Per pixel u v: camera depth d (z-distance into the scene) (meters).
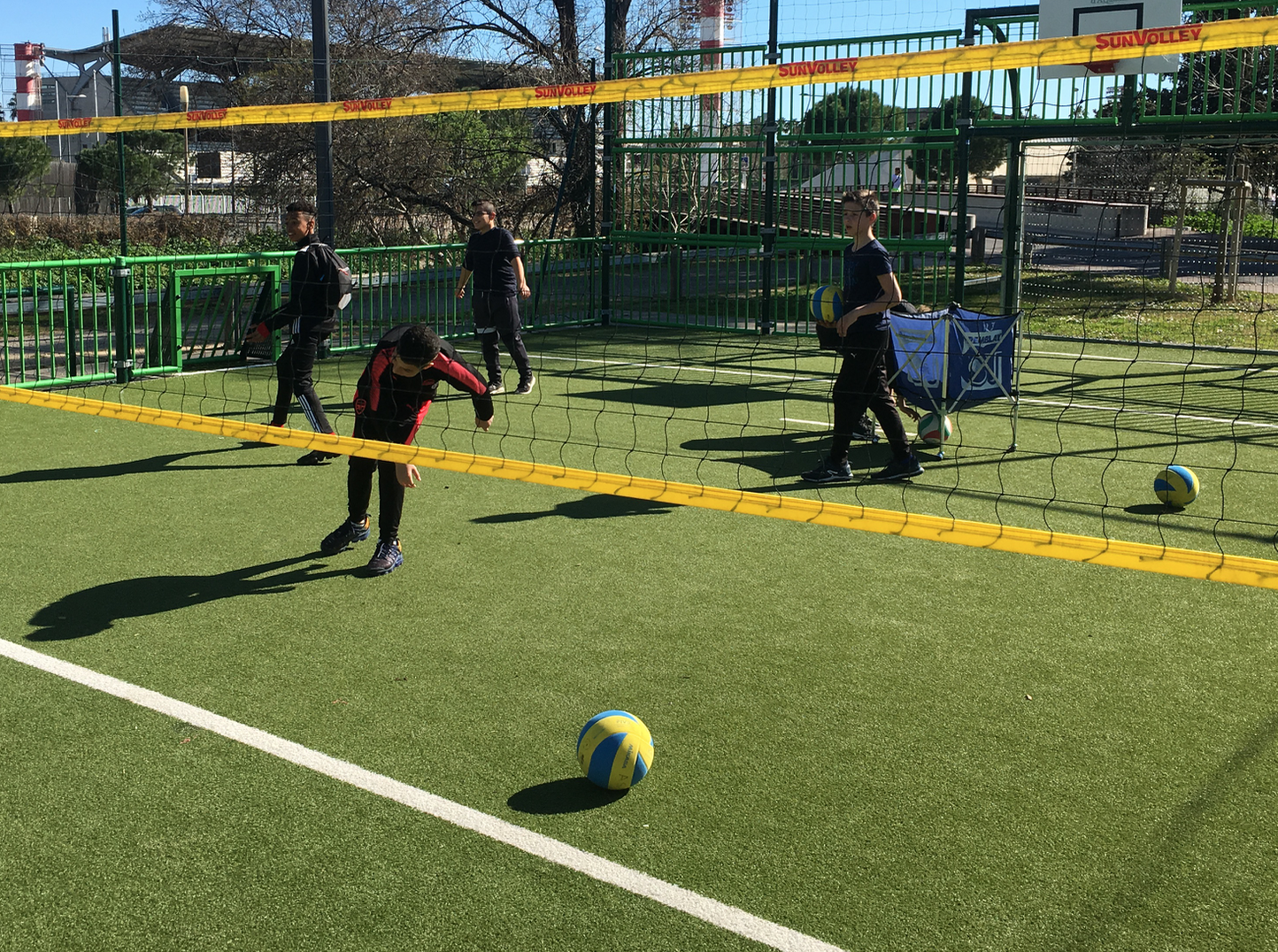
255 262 11.62
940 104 12.96
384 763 3.57
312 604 4.96
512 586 5.21
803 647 4.51
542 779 3.48
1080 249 24.66
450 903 2.86
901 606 4.97
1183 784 3.46
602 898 2.88
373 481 7.09
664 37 26.55
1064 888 2.93
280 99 24.42
